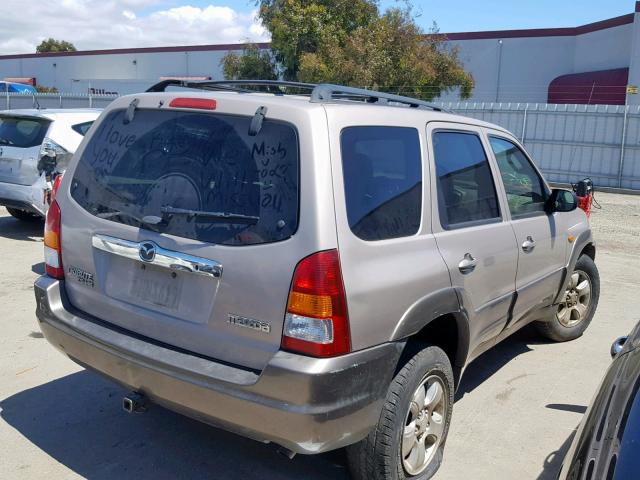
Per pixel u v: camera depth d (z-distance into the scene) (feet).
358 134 10.41
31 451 12.37
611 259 31.40
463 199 12.80
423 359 10.87
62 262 12.12
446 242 11.73
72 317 11.64
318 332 9.16
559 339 19.20
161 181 10.82
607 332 20.39
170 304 10.44
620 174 59.98
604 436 6.79
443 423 11.97
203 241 10.00
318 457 12.55
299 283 9.21
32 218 34.35
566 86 91.76
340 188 9.68
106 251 11.15
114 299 11.21
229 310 9.74
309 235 9.28
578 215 18.29
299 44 73.20
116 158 11.61
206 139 10.59
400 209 10.85
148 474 11.82
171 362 10.01
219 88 13.00
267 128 10.03
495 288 13.53
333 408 9.20
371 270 9.83
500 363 17.63
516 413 14.71
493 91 102.42
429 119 12.38
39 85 155.02
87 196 11.76
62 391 14.82
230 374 9.59
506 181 14.80
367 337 9.72
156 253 10.38
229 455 12.52
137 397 10.82
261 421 9.34
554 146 63.00
